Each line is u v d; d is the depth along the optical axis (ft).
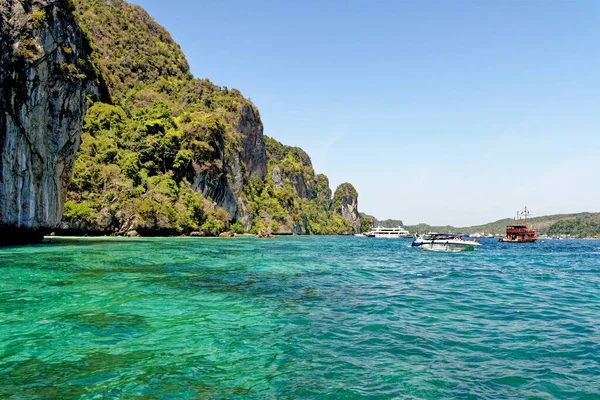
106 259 87.10
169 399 21.02
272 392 22.06
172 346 29.66
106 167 242.78
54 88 131.13
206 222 285.23
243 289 55.31
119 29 443.32
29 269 67.00
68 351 28.09
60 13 131.64
